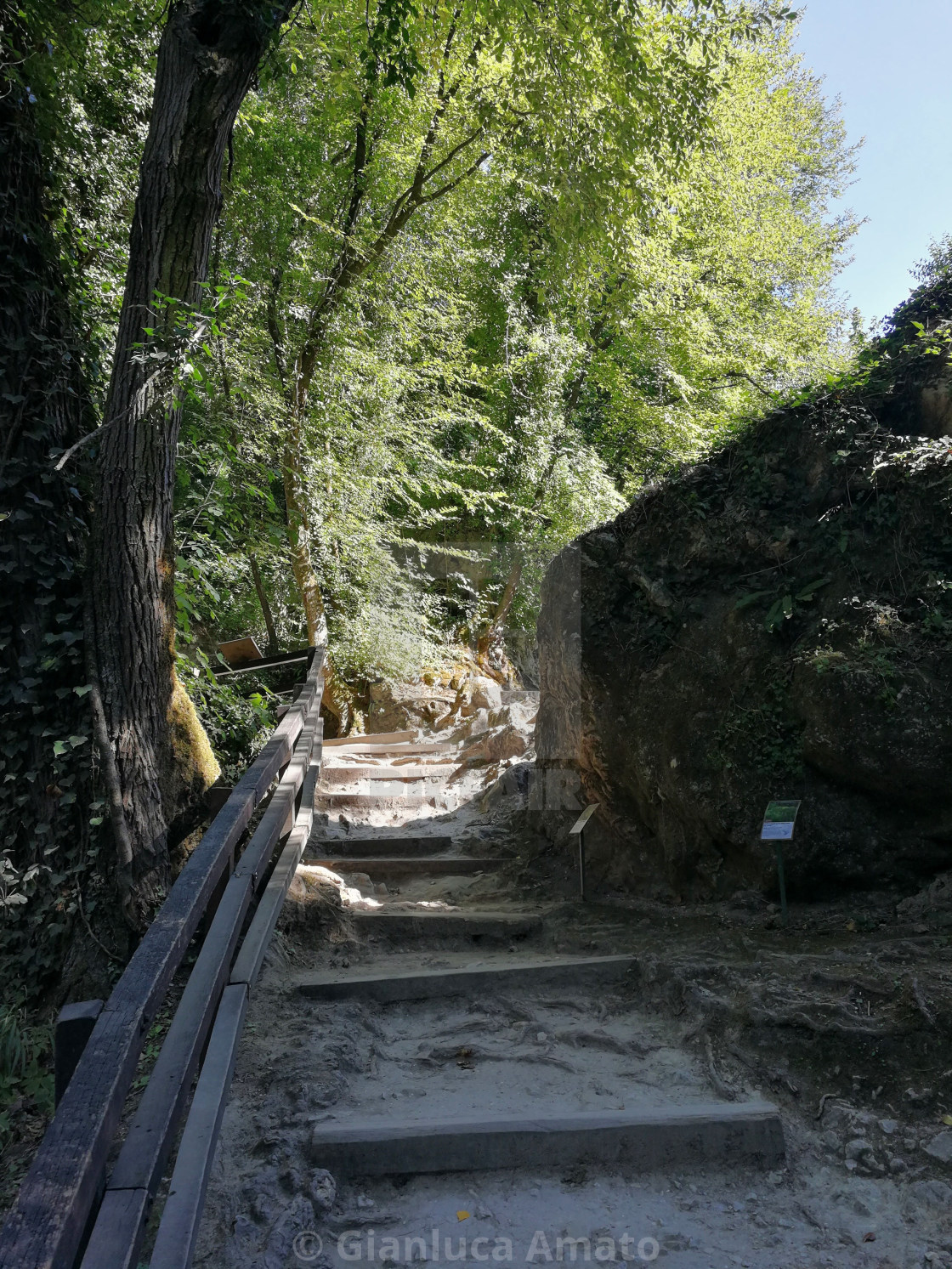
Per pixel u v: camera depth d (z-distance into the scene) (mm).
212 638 10219
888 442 4688
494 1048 3521
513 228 14711
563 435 12961
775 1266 2377
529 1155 2803
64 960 4742
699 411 14125
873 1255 2398
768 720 4449
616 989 3990
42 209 5645
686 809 4668
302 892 4805
